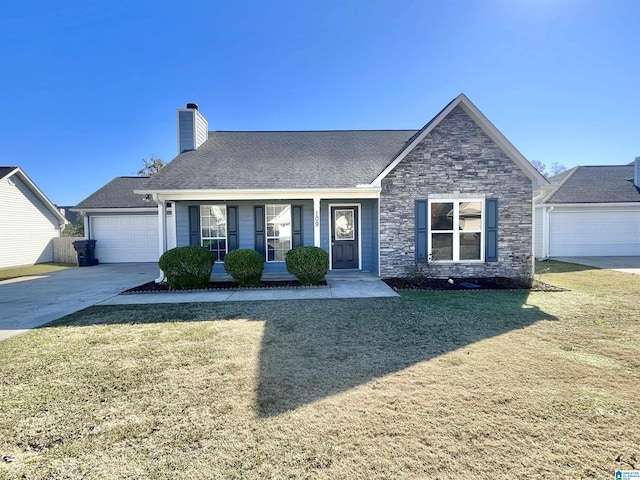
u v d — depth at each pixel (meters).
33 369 3.92
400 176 9.70
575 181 16.67
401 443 2.46
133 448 2.47
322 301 7.24
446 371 3.70
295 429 2.66
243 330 5.32
